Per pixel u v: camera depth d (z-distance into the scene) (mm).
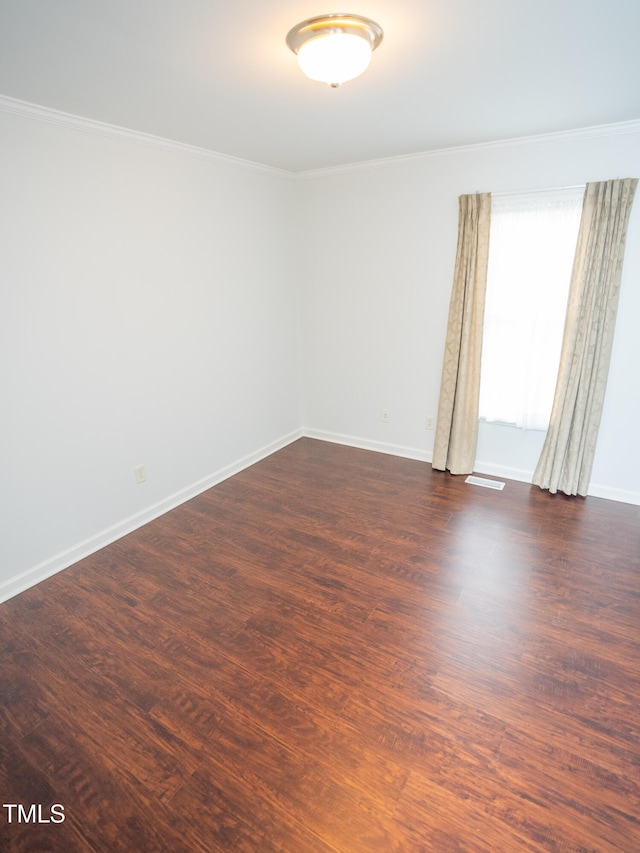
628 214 2656
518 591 2344
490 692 1797
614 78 1908
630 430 3029
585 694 1776
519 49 1640
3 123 2064
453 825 1372
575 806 1409
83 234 2461
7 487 2342
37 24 1416
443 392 3545
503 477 3592
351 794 1459
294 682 1866
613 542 2717
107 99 2074
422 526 2959
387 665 1934
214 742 1632
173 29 1461
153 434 3076
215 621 2207
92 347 2613
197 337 3275
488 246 3131
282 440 4367
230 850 1324
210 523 3076
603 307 2832
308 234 3973
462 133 2713
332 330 4133
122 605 2332
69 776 1532
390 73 1844
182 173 2949
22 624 2219
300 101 2137
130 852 1326
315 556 2688
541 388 3242
